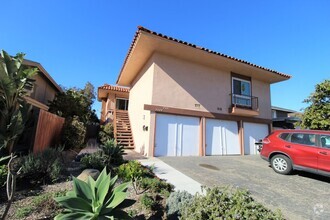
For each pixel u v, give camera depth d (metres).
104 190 2.49
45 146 7.39
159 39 9.00
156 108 9.66
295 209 3.88
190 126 10.61
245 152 12.30
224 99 12.05
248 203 2.52
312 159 5.87
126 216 2.41
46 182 4.20
